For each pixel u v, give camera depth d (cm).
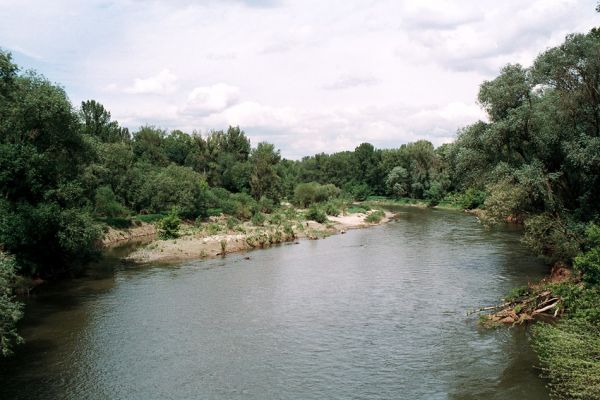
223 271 4047
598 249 2148
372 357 2166
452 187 11662
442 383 1888
